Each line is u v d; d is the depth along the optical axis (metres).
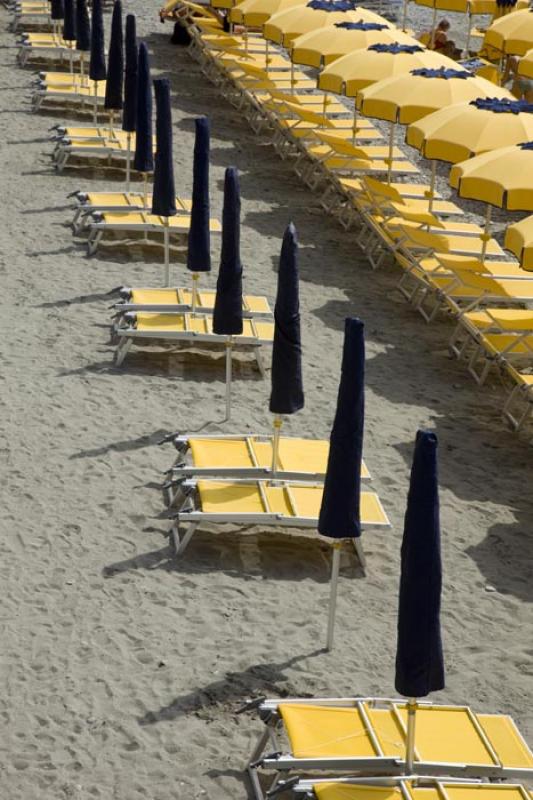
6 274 28.52
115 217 30.62
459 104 29.48
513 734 13.94
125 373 23.84
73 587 17.11
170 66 50.66
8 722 14.48
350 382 14.84
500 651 16.58
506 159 25.33
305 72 51.72
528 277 28.34
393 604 17.39
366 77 34.66
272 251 31.28
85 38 41.88
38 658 15.62
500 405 24.16
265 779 13.87
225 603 17.03
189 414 22.34
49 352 24.52
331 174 34.62
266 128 42.72
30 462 20.27
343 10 41.66
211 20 51.94
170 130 26.55
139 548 18.12
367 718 13.84
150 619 16.55
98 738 14.31
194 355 24.86
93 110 42.56
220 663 15.76
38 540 18.12
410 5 66.94
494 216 36.25
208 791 13.60
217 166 38.03
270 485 19.09
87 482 19.77
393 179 37.84
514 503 20.45
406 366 25.55
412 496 12.29
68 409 22.17
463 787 12.99
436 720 14.03
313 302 28.44
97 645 15.95
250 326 24.75
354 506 15.49
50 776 13.68
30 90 44.84
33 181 35.28
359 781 12.97
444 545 19.03
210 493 18.45
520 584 18.17
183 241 31.38
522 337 24.33
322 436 21.89
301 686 15.44
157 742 14.31
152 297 25.58
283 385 18.41
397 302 28.97
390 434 22.41
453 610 17.41
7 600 16.73
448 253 28.48
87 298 27.33
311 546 18.61
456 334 26.17
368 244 31.67
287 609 17.03
